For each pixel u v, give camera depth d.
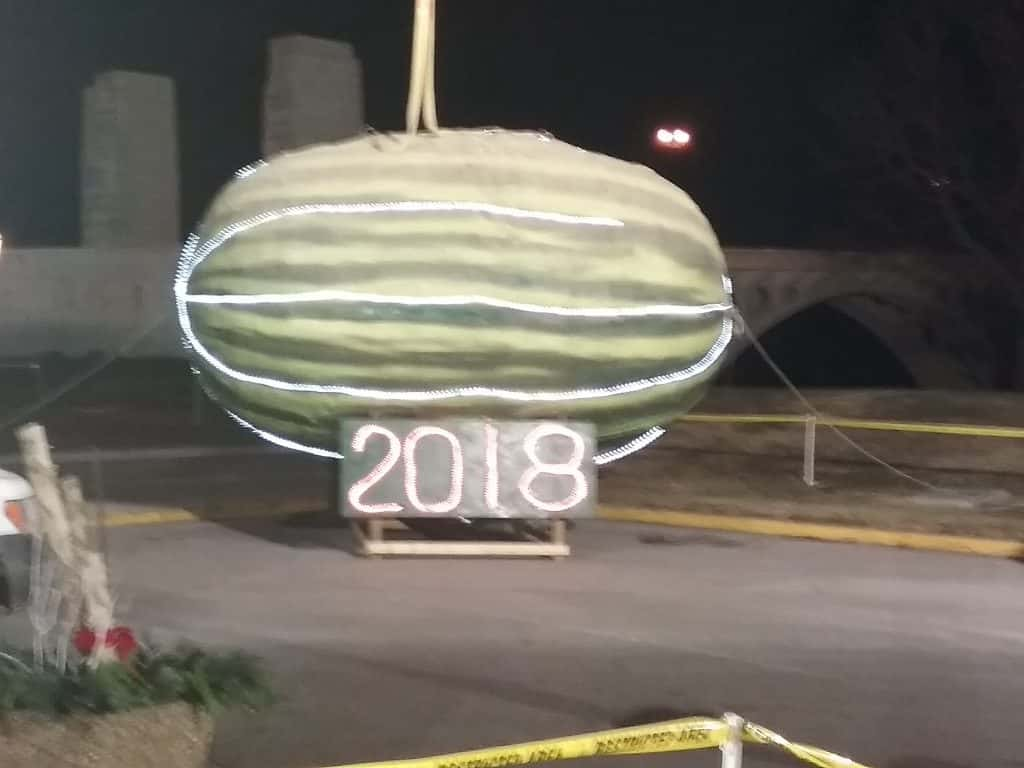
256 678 6.37
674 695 8.55
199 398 22.91
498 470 12.48
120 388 25.78
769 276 33.97
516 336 12.11
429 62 12.90
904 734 7.89
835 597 11.45
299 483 17.36
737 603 11.16
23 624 9.72
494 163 12.36
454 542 13.31
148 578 11.80
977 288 35.72
